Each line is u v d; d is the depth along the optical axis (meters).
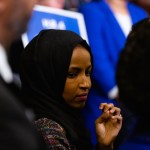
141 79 3.33
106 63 9.36
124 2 10.14
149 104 3.33
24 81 5.61
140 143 3.61
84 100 5.43
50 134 4.97
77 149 5.28
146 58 3.36
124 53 3.50
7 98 2.94
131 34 3.85
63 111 5.40
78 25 7.28
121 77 3.43
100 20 9.62
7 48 3.18
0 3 3.05
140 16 10.23
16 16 3.10
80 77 5.39
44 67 5.43
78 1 11.48
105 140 5.14
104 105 5.23
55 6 9.62
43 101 5.41
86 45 5.48
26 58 5.59
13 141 2.84
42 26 6.89
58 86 5.41
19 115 2.93
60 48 5.41
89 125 8.34
